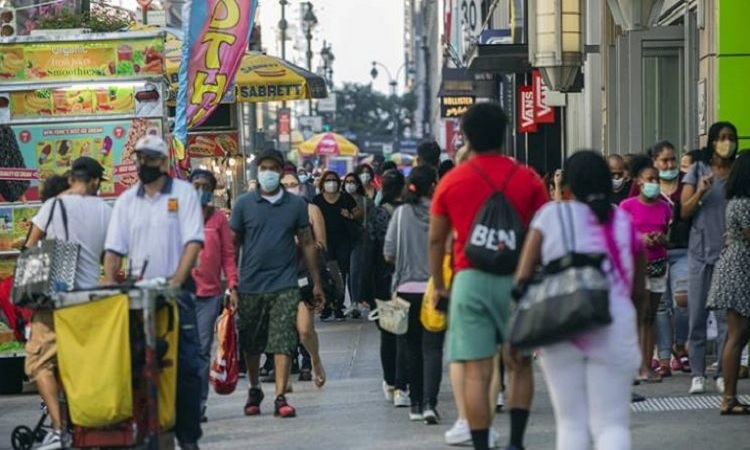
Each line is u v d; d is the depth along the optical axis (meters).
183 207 20.64
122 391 18.72
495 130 18.94
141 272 19.91
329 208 44.44
